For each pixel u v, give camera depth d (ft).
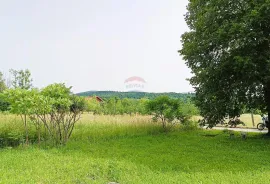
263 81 48.62
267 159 33.14
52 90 43.01
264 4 42.06
